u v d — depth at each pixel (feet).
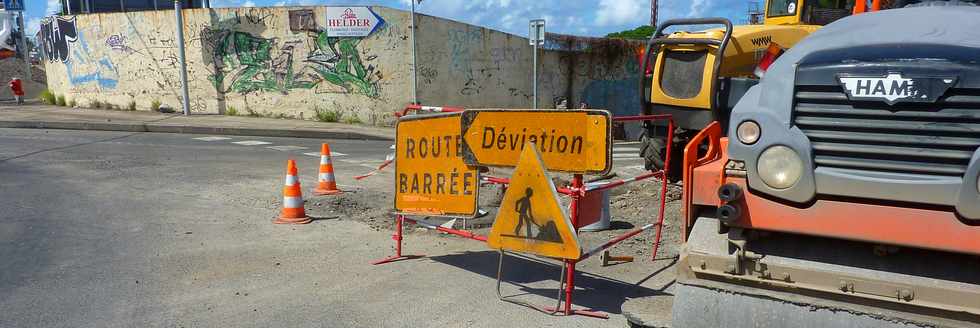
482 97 63.21
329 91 60.49
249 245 20.35
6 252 19.06
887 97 10.07
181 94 63.36
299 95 60.95
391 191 29.58
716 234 12.41
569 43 66.80
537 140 15.61
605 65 69.72
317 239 21.24
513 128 15.94
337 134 53.88
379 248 20.31
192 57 61.93
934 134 9.90
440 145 17.81
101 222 22.79
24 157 37.42
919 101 9.87
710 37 23.52
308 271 17.90
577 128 15.02
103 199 26.45
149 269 17.78
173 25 61.82
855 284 10.65
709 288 11.76
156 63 63.57
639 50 71.31
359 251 19.94
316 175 33.27
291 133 53.42
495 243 15.67
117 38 65.10
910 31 10.89
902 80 9.97
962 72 9.64
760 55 25.04
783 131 10.90
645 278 17.76
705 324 11.77
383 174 34.45
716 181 12.12
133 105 65.77
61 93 73.00
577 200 15.56
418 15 59.21
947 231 9.98
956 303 10.05
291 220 23.32
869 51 10.55
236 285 16.66
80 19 67.62
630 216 24.70
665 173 19.19
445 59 60.90
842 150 10.49
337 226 23.02
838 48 10.98
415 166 18.52
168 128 53.62
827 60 10.71
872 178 10.27
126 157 38.17
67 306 14.99
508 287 16.89
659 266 18.83
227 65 61.46
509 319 14.69
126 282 16.70
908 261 11.00
